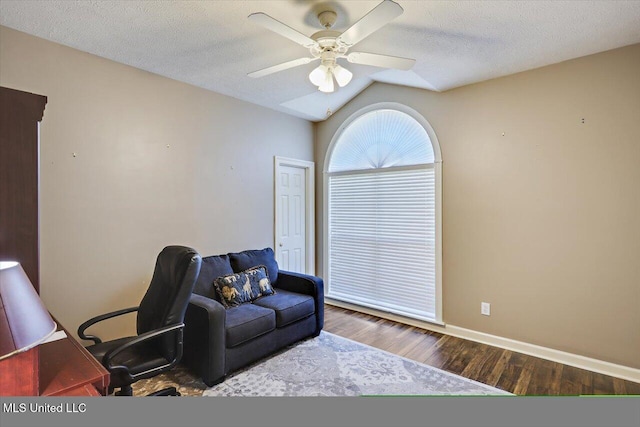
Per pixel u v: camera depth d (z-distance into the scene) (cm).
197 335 229
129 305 264
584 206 250
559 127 259
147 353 185
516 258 282
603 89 240
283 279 338
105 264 251
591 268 248
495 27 205
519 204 280
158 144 283
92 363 116
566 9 184
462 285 314
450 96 320
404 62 197
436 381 232
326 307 411
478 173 302
